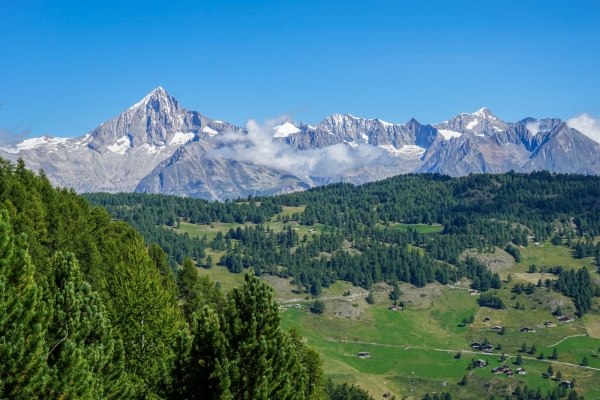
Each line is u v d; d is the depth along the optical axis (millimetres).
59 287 41812
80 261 83812
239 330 38906
